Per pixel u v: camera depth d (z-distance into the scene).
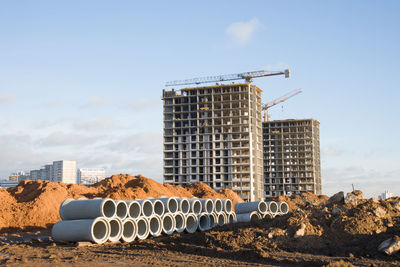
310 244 19.78
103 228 23.09
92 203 22.84
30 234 26.56
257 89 121.19
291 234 20.72
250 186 106.88
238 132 110.38
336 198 26.00
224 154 110.88
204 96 116.75
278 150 142.25
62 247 20.92
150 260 16.28
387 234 19.73
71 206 23.48
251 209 34.03
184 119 115.31
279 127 143.25
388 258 16.72
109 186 40.84
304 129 142.75
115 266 14.69
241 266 15.03
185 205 30.41
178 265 15.10
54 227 22.62
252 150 112.31
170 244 20.84
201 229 30.34
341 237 20.28
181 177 113.25
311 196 66.62
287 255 17.81
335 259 16.73
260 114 122.88
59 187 34.81
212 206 31.84
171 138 116.88
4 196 32.62
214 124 114.94
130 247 20.91
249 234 21.14
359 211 22.03
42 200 31.53
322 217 22.53
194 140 114.31
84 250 19.58
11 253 18.16
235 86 115.88
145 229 25.50
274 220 23.88
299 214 23.03
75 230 21.78
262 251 17.52
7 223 28.39
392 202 23.77
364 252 17.75
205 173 110.12
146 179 41.84
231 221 33.59
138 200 26.73
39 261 15.52
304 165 139.50
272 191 139.00
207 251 18.61
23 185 35.84
